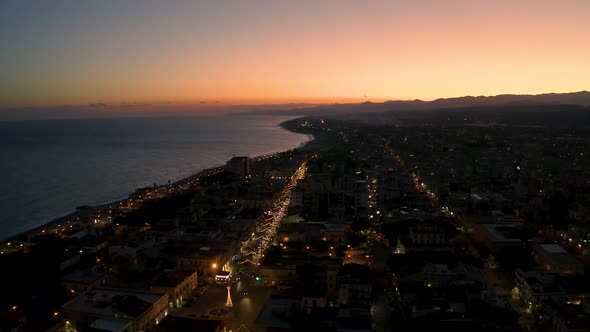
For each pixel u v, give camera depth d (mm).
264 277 199000
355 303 156750
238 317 165625
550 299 165125
